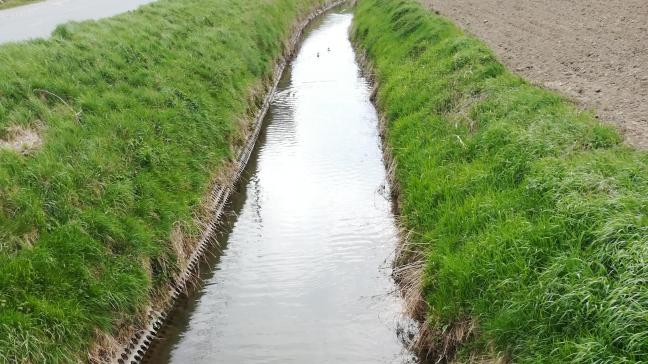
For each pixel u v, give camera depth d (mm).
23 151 11508
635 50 18766
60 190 10820
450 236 10891
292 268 12789
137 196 12250
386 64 24812
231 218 15250
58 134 12367
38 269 9188
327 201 15898
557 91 15289
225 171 16422
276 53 29797
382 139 19297
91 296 9555
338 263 12859
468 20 27625
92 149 12430
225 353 10188
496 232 9750
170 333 10797
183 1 27469
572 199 9109
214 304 11617
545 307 7848
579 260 7902
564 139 11500
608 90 15156
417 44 23781
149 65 17984
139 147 13672
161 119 15234
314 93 26141
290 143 20453
